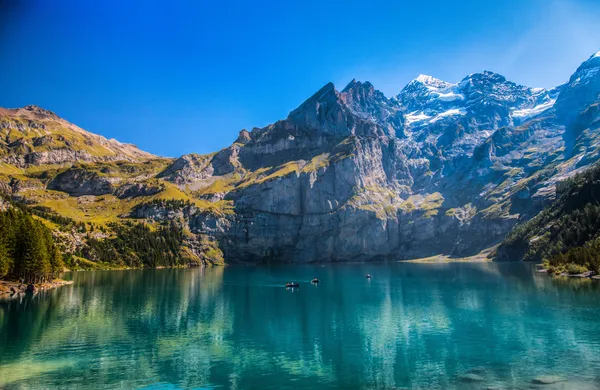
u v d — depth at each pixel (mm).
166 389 51875
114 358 64875
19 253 148000
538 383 51094
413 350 68062
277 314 103375
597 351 64125
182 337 78750
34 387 52344
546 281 158125
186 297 136000
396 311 105125
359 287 165625
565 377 53031
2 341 74938
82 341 75375
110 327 87375
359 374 56688
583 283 146250
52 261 170750
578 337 72750
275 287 170125
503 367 57844
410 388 51031
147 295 140125
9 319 94438
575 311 95875
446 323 88438
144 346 72062
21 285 144750
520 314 94250
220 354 67188
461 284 164750
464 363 60219
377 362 62000
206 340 76438
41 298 128250
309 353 67438
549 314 93125
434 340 74188
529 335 74938
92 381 54625
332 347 71062
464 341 72750
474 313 98125
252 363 62219
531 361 59969
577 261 178750
